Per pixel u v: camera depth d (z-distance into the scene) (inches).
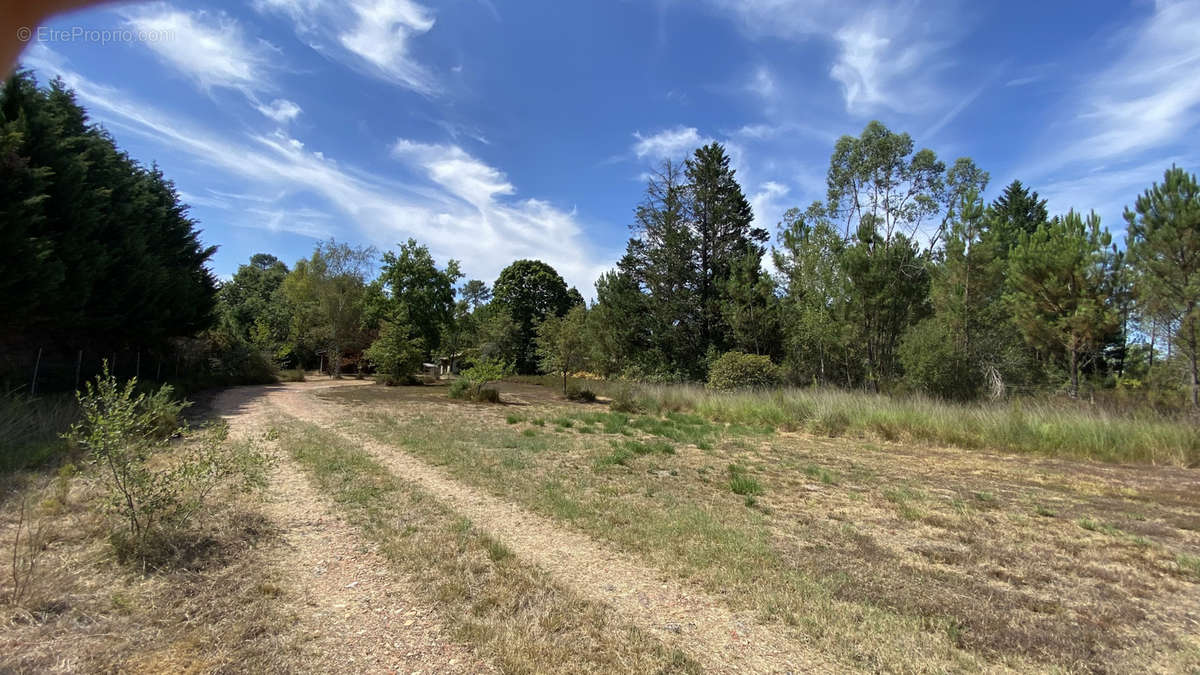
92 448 161.9
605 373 1227.9
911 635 129.9
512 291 2263.8
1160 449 397.4
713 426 555.5
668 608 141.5
